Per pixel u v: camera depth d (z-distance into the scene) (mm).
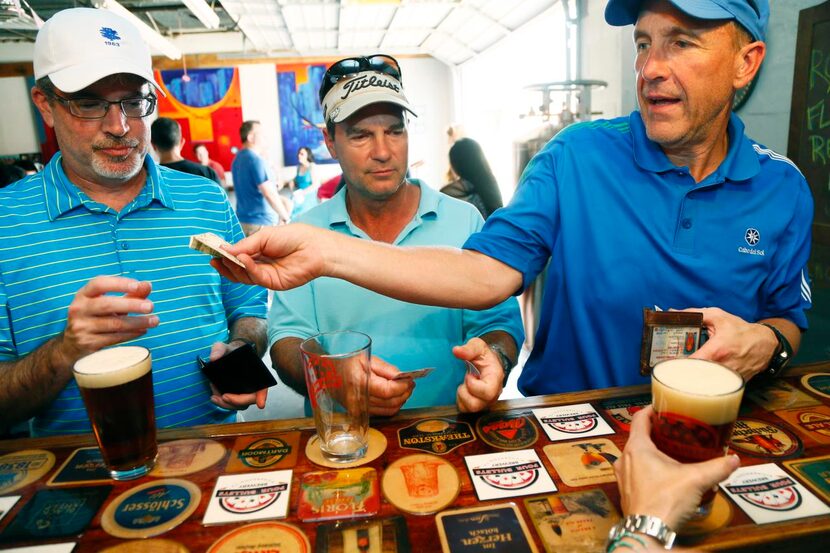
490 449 862
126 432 799
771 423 910
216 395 1203
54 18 1180
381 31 7969
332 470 824
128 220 1316
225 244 913
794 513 691
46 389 1060
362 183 1324
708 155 1126
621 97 4035
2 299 1210
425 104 10023
